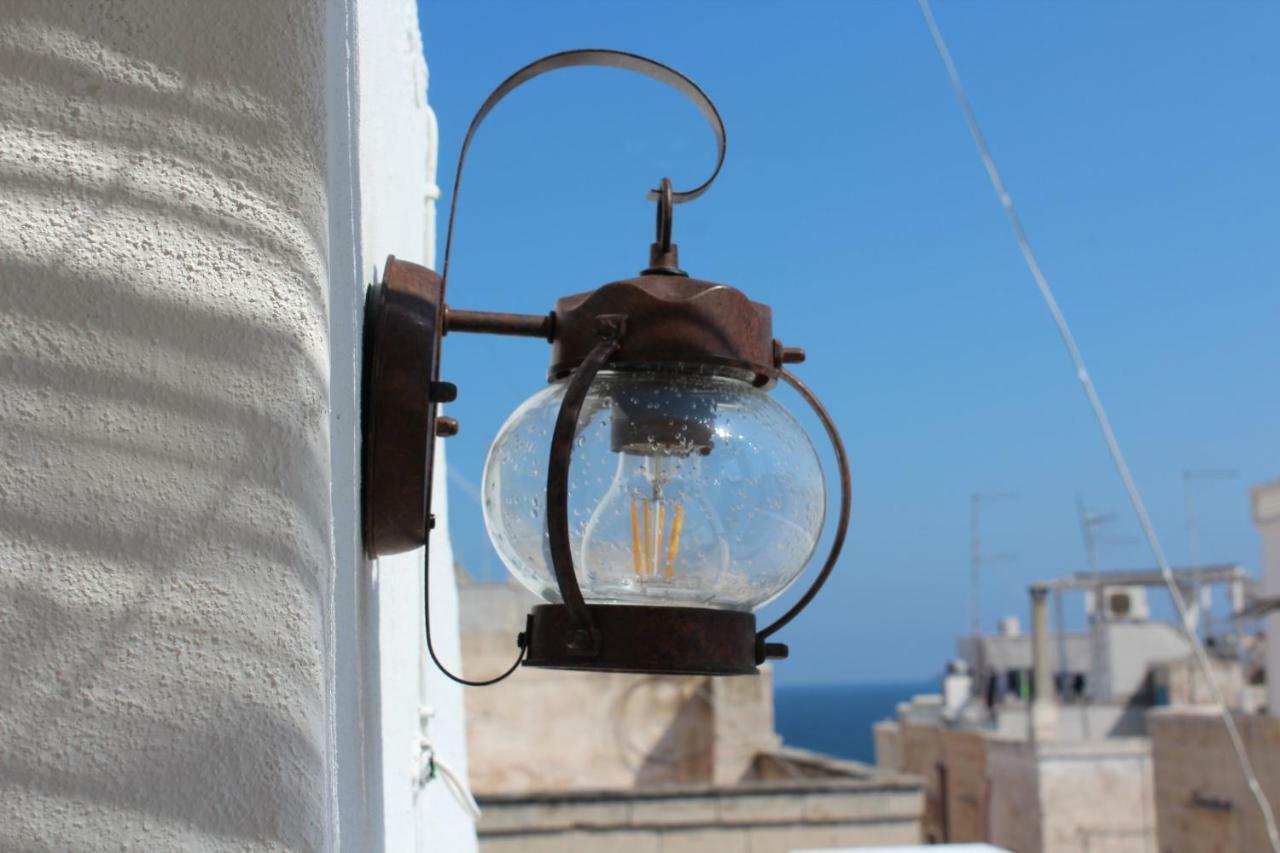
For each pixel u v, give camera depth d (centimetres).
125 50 104
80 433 98
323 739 100
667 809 874
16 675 95
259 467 100
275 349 102
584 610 143
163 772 95
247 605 98
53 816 93
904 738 2864
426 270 149
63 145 102
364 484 140
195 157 103
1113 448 601
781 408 158
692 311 149
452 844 329
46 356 99
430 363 141
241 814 96
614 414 148
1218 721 1870
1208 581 3481
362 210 148
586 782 1280
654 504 145
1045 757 2200
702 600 150
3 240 99
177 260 101
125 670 96
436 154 330
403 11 257
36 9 103
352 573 130
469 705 1280
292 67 106
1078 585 3200
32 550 96
